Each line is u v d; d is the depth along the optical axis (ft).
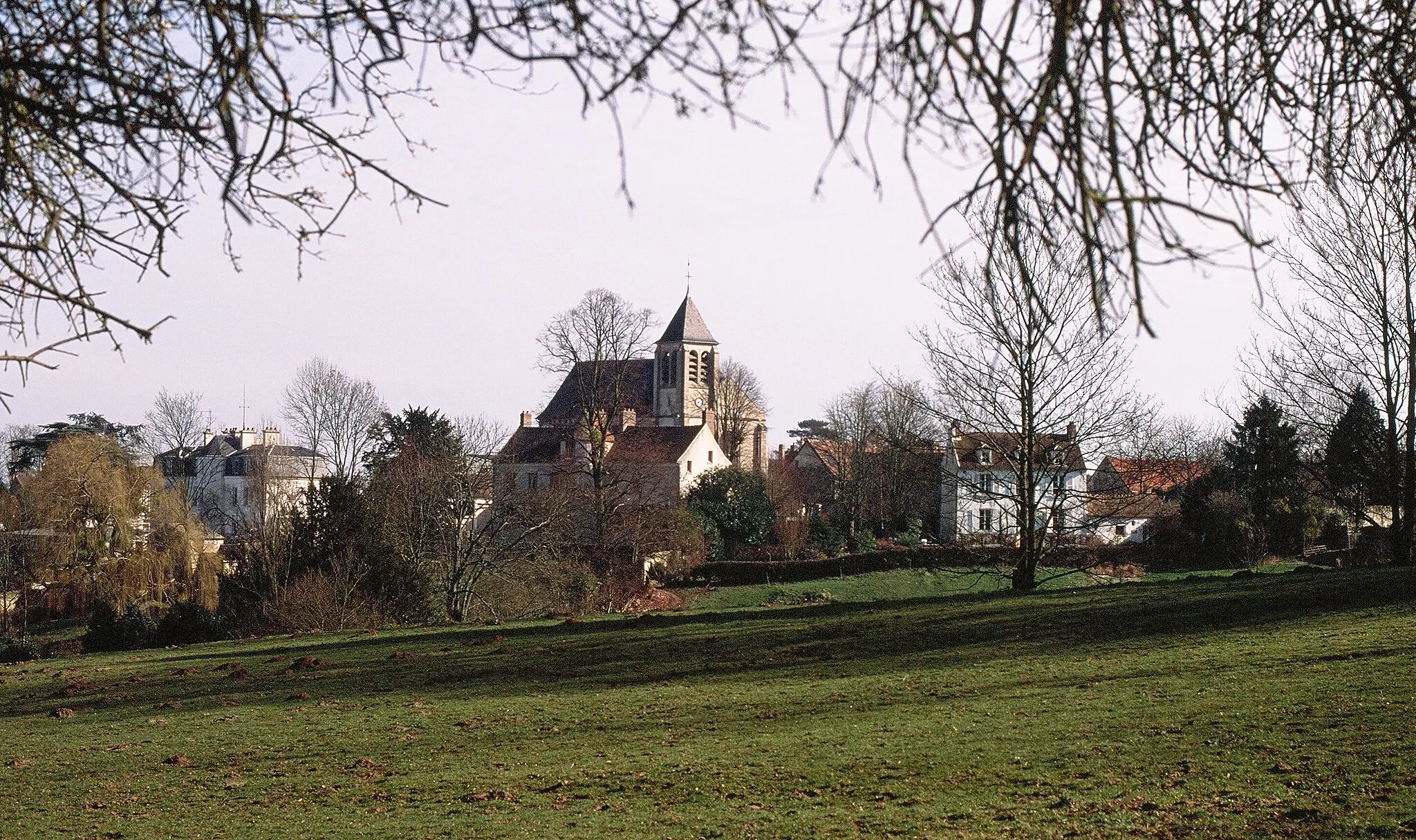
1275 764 42.04
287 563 148.25
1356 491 117.80
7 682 93.25
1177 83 13.39
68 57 16.17
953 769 46.11
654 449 258.57
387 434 221.66
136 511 159.33
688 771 49.42
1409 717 46.60
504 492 168.45
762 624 100.63
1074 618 88.43
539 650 93.25
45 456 162.91
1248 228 10.97
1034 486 117.91
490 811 44.70
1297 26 14.97
